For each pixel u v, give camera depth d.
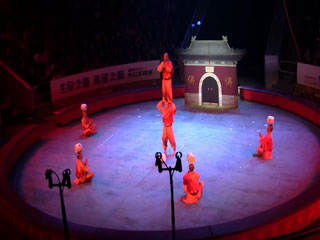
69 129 22.09
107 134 21.19
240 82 30.56
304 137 19.75
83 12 32.38
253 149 18.44
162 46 33.53
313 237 11.53
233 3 36.34
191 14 37.34
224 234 10.78
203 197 14.36
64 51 29.03
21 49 26.22
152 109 25.52
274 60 27.75
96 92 28.03
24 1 29.56
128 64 29.61
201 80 25.39
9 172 16.84
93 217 13.45
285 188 14.80
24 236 12.18
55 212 13.87
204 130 21.19
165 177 16.05
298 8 30.27
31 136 20.05
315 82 24.64
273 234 11.41
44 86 25.88
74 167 17.44
